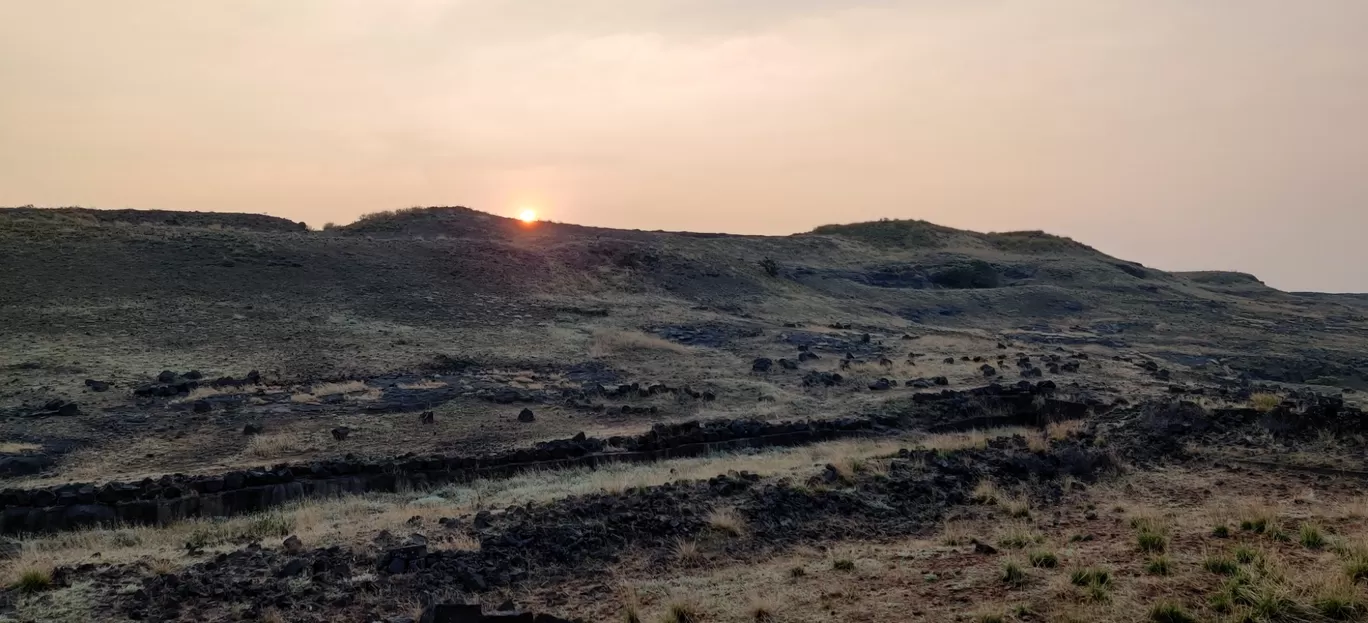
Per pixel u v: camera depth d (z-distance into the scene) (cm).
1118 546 1072
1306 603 806
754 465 1755
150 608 949
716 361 3167
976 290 6350
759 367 3027
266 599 973
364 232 5500
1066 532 1195
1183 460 1691
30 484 1588
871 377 2877
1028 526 1255
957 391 2516
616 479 1636
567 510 1287
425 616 815
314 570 1053
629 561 1141
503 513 1298
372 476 1702
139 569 1078
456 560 1090
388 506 1539
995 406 2419
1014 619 820
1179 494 1416
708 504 1337
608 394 2569
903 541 1228
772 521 1290
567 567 1115
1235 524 1131
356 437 2028
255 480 1591
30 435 1914
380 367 2762
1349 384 4216
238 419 2123
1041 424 2314
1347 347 5459
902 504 1400
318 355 2845
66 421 2027
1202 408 1942
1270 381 4025
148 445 1905
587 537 1192
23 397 2178
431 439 2042
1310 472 1519
